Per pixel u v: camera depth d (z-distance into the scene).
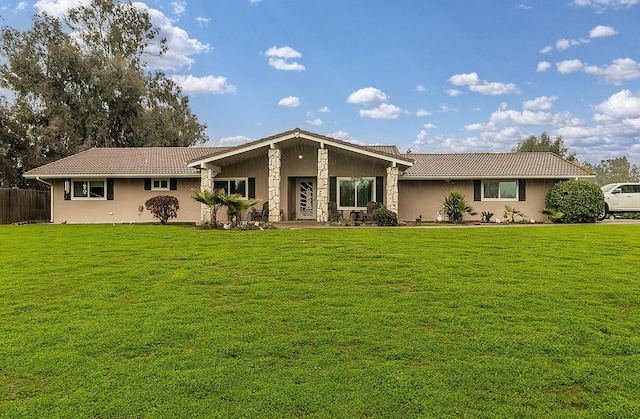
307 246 11.16
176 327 5.00
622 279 7.25
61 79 34.28
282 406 3.33
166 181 22.81
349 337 4.69
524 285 6.88
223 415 3.21
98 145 36.44
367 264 8.57
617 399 3.45
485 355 4.25
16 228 17.45
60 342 4.58
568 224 18.92
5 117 29.28
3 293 6.52
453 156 25.28
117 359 4.17
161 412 3.25
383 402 3.38
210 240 12.56
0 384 3.70
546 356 4.23
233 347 4.42
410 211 22.75
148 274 7.81
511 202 21.94
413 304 5.88
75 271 8.10
